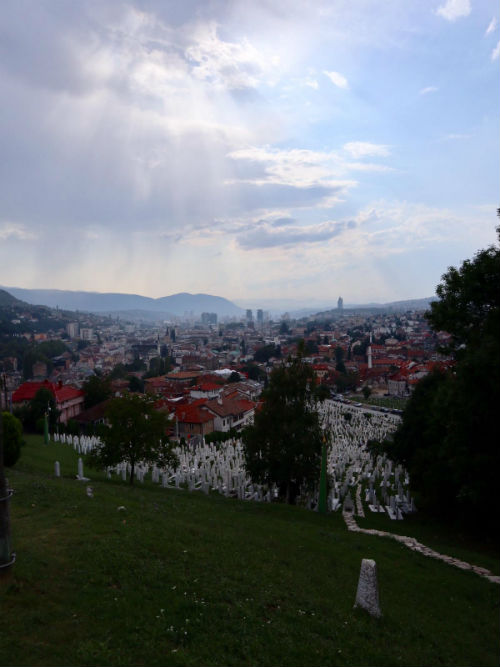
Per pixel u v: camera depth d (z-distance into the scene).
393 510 32.75
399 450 37.47
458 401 22.50
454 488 28.98
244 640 10.05
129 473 38.19
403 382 160.62
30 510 16.45
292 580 14.46
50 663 8.04
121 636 9.24
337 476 47.88
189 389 120.94
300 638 10.73
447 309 27.36
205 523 20.12
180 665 8.73
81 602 10.10
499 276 25.03
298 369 36.47
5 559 10.21
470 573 19.30
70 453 49.53
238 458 50.88
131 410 33.19
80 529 14.64
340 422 91.00
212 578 12.80
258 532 20.47
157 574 12.14
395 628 12.62
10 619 8.98
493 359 20.28
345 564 18.03
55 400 69.88
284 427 34.59
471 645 13.05
